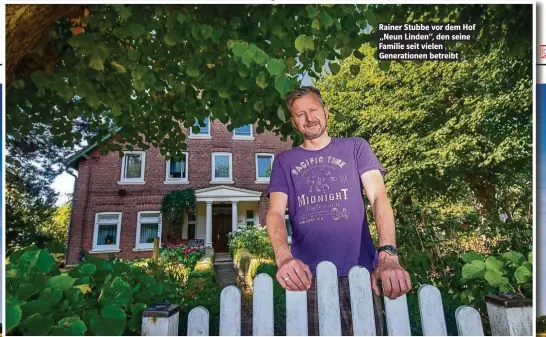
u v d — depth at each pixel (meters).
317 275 1.07
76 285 1.23
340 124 8.83
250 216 13.86
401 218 3.37
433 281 2.43
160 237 12.14
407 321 1.03
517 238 2.48
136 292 1.40
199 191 12.66
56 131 3.36
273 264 6.09
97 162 12.16
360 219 1.29
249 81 2.38
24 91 2.55
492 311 1.09
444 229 3.06
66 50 2.37
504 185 5.07
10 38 1.65
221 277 9.06
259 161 13.41
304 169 1.37
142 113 3.34
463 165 6.85
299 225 1.31
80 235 11.46
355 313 1.04
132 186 12.35
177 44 2.49
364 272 1.07
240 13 2.32
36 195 9.25
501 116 6.53
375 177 1.32
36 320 1.00
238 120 2.91
